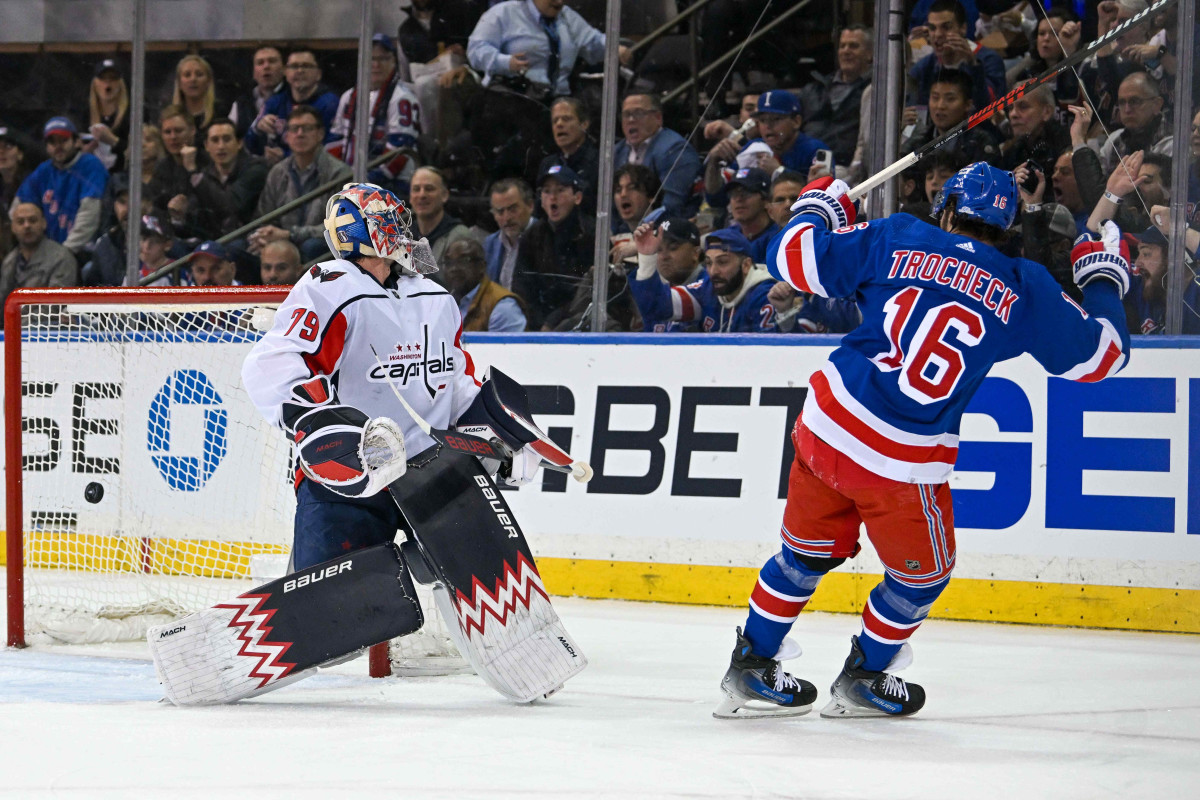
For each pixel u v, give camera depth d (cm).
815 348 1306
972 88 1605
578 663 775
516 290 1761
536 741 645
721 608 1309
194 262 1906
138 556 1288
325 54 1850
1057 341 692
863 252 703
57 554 1316
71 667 917
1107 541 1206
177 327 1279
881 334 691
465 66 1772
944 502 696
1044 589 1223
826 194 734
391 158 1817
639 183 1708
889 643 728
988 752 650
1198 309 1475
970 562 1248
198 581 1223
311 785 539
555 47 1739
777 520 1299
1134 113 1534
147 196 1920
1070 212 1577
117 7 1923
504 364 1425
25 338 1327
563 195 1736
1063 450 1227
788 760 612
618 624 1192
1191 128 1488
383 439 699
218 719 698
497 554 766
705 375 1347
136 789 530
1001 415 1248
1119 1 1535
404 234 783
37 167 1955
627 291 1717
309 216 1866
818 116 1661
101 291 991
